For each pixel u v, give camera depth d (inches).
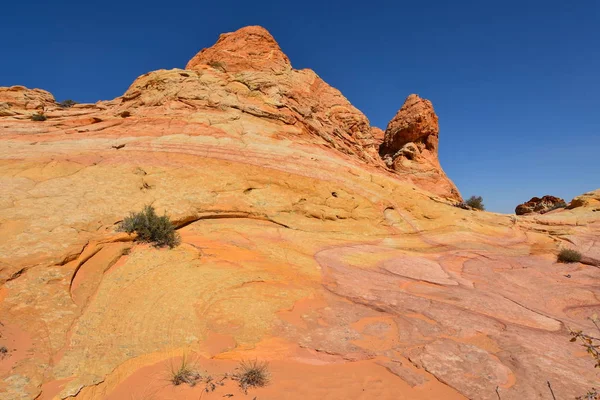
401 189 816.9
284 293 367.9
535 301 433.4
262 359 258.7
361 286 417.1
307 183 684.7
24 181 468.4
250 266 414.9
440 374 248.2
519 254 653.9
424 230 699.4
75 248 336.8
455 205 973.2
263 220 580.7
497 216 852.6
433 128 1617.9
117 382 220.2
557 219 827.4
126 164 585.3
